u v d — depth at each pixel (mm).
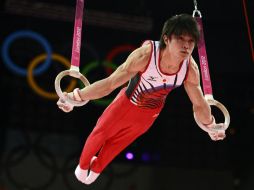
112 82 3295
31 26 10023
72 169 9555
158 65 3223
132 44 10305
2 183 9109
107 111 3637
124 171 9773
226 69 10398
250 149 10391
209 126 3621
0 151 9359
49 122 9805
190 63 3316
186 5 9992
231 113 10492
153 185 9820
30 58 9875
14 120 9648
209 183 10117
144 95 3434
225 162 10297
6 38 9836
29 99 9836
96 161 3764
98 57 10102
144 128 3650
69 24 10188
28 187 9227
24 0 9820
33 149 9539
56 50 10016
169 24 3121
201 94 3461
